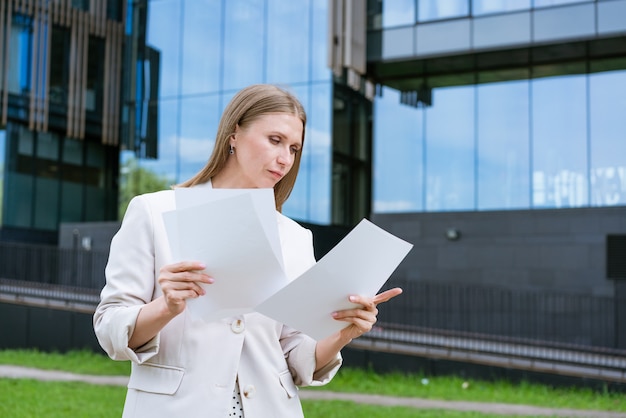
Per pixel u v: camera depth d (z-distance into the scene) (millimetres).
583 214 18719
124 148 25469
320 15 23031
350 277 2088
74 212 27578
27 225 26203
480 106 20828
